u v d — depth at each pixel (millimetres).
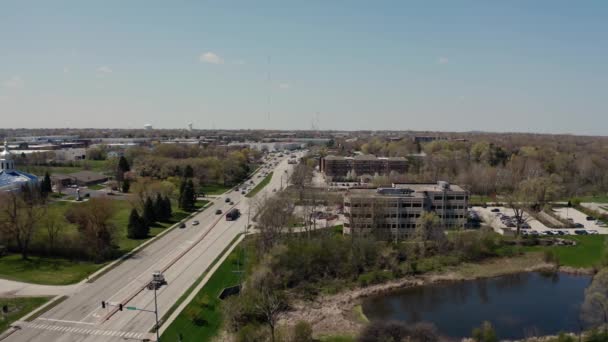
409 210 162250
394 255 135625
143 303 98312
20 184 196500
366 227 157875
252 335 82250
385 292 118125
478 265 139500
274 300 98000
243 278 116438
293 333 83688
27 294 101188
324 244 133000
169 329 86625
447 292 119188
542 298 114688
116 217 181125
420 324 92438
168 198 195000
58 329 85125
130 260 129125
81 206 145625
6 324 86500
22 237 130375
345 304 109062
